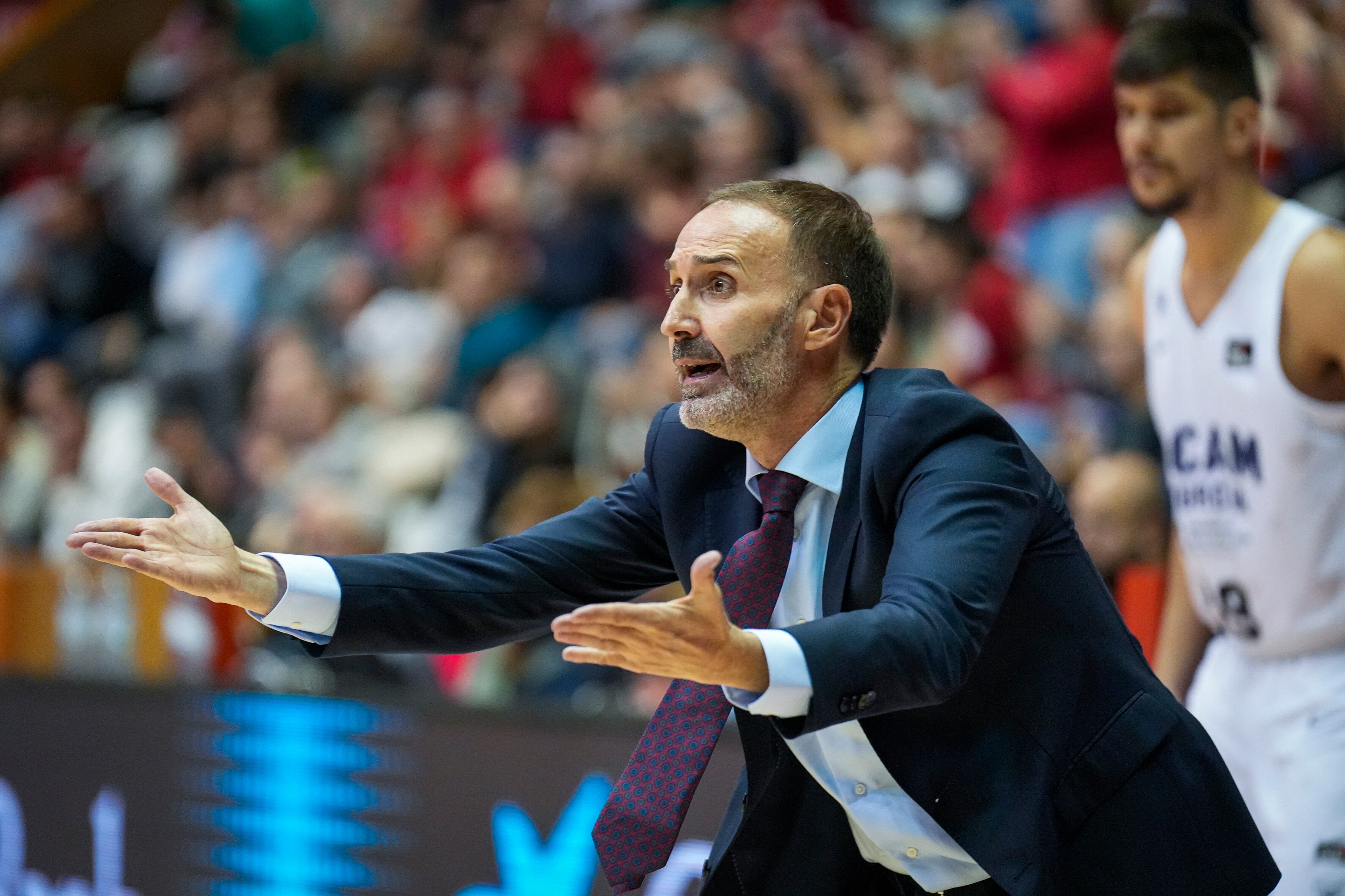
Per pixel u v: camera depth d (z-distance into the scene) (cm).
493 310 2322
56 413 2453
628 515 770
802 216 691
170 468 2227
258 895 1300
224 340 2644
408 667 1498
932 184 2195
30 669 1488
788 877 743
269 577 698
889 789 710
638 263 2366
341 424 2220
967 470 646
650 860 690
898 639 579
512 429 1889
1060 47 2212
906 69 2553
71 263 3028
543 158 2673
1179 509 1048
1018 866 659
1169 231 1059
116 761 1377
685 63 2728
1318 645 986
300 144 3219
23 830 1417
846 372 705
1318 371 966
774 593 685
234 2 3562
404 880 1233
